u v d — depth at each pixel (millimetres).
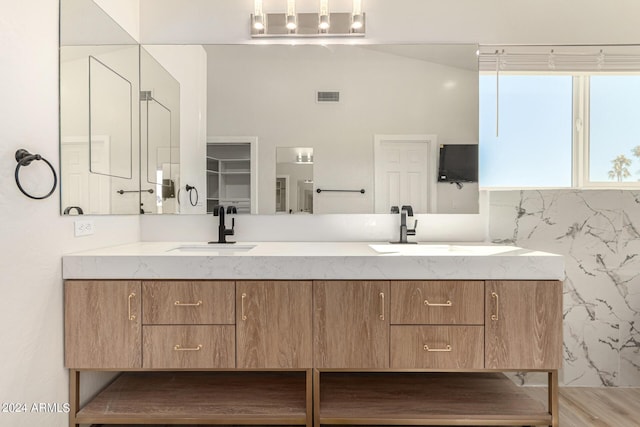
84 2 1745
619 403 2051
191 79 2234
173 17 2232
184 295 1604
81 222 1739
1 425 1313
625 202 2195
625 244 2201
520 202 2230
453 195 2230
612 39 2203
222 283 1605
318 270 1603
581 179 2352
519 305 1599
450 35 2227
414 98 2232
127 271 1602
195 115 2236
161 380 1979
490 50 2230
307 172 2244
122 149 2055
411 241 2260
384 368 1608
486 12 2223
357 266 1603
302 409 1677
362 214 2256
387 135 2234
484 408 1707
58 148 1599
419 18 2229
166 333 1605
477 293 1604
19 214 1382
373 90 2232
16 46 1368
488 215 2248
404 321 1605
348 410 1679
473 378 2033
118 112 2025
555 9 2213
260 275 1604
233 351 1605
